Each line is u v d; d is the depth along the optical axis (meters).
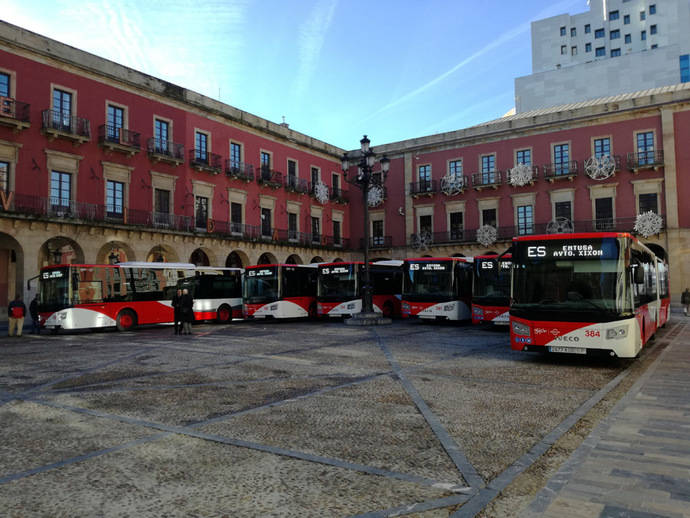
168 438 5.47
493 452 4.95
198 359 11.52
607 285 9.97
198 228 32.16
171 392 7.88
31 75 24.55
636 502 3.66
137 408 6.85
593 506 3.61
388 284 26.64
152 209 29.52
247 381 8.73
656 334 17.00
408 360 11.11
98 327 21.31
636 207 33.50
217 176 33.75
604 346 9.77
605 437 5.25
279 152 38.84
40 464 4.71
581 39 72.19
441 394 7.59
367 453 4.95
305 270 25.61
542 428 5.76
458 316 20.80
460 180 39.38
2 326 24.48
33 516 3.64
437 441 5.30
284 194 38.94
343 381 8.67
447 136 40.38
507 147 38.06
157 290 22.48
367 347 13.54
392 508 3.71
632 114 33.78
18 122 23.33
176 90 31.38
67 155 25.62
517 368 10.01
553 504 3.66
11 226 23.16
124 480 4.30
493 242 37.47
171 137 30.97
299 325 22.22
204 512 3.68
